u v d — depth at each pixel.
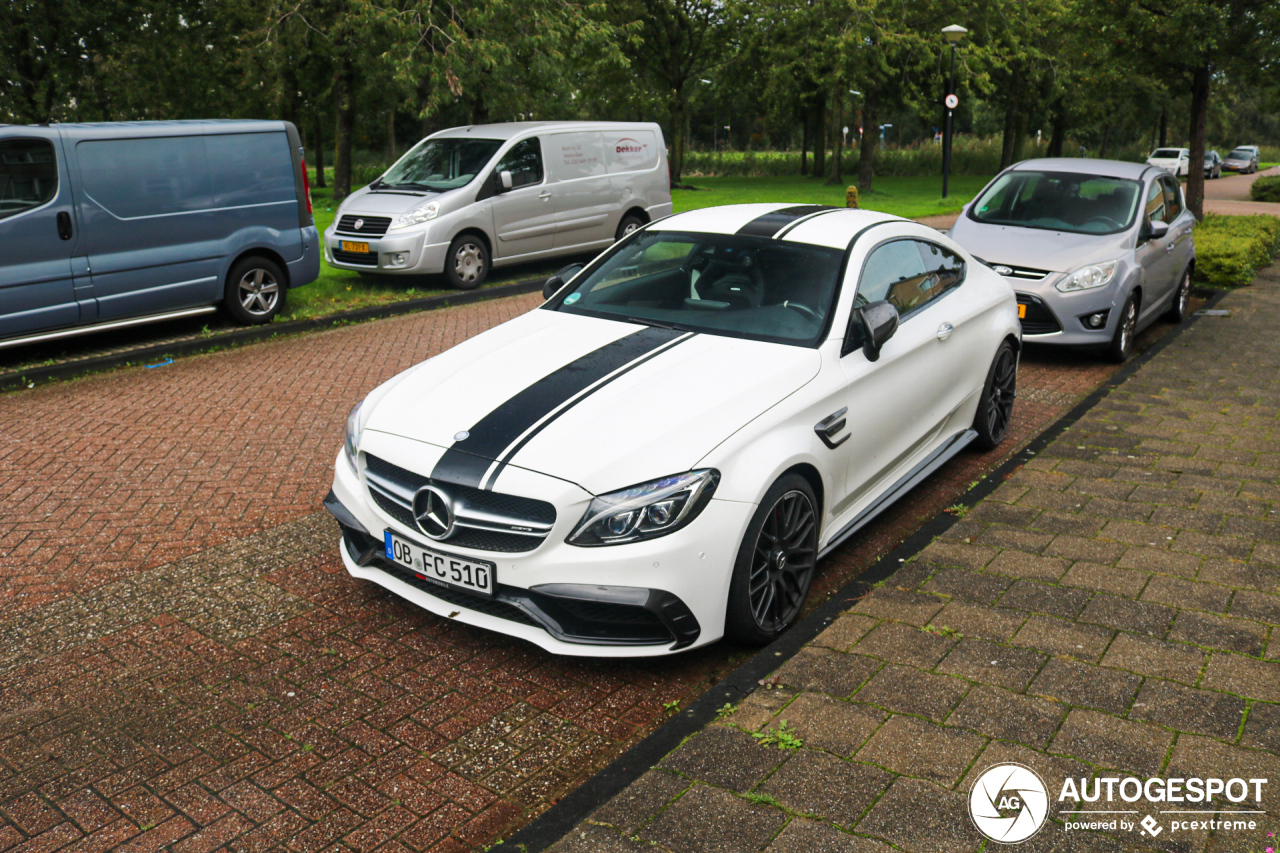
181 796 2.86
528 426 3.47
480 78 18.62
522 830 2.53
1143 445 5.54
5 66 21.81
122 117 26.00
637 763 2.79
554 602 3.28
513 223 12.16
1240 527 4.28
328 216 22.25
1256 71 14.92
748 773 2.66
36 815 2.78
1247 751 2.67
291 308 10.58
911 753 2.72
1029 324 7.93
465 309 10.87
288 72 25.05
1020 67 35.25
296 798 2.84
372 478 3.65
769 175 50.62
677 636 3.29
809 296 4.26
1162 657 3.18
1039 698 2.97
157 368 8.23
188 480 5.54
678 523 3.21
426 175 12.14
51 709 3.33
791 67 31.55
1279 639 3.27
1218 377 7.14
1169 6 14.97
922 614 3.55
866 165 32.06
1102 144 55.03
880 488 4.55
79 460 5.90
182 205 8.97
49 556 4.57
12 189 7.90
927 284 5.06
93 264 8.41
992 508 4.63
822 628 3.55
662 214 14.38
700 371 3.76
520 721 3.23
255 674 3.53
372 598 4.12
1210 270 11.81
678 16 32.81
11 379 7.81
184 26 26.16
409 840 2.66
